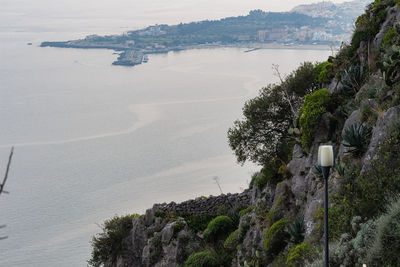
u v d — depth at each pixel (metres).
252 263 19.47
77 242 106.12
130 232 30.08
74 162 196.75
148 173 168.25
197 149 198.12
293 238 16.47
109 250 30.09
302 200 18.66
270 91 28.39
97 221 121.75
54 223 122.00
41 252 100.62
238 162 28.25
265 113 27.45
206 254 23.83
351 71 19.45
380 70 16.92
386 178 11.99
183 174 161.62
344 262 10.88
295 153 21.34
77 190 155.12
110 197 144.38
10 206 140.62
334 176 15.84
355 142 14.76
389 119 13.39
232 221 26.97
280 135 27.58
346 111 18.27
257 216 22.25
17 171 187.12
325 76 23.38
